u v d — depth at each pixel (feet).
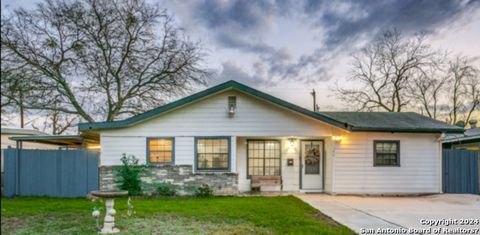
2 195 37.27
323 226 21.62
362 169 40.70
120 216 24.82
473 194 41.55
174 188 38.24
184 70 62.39
